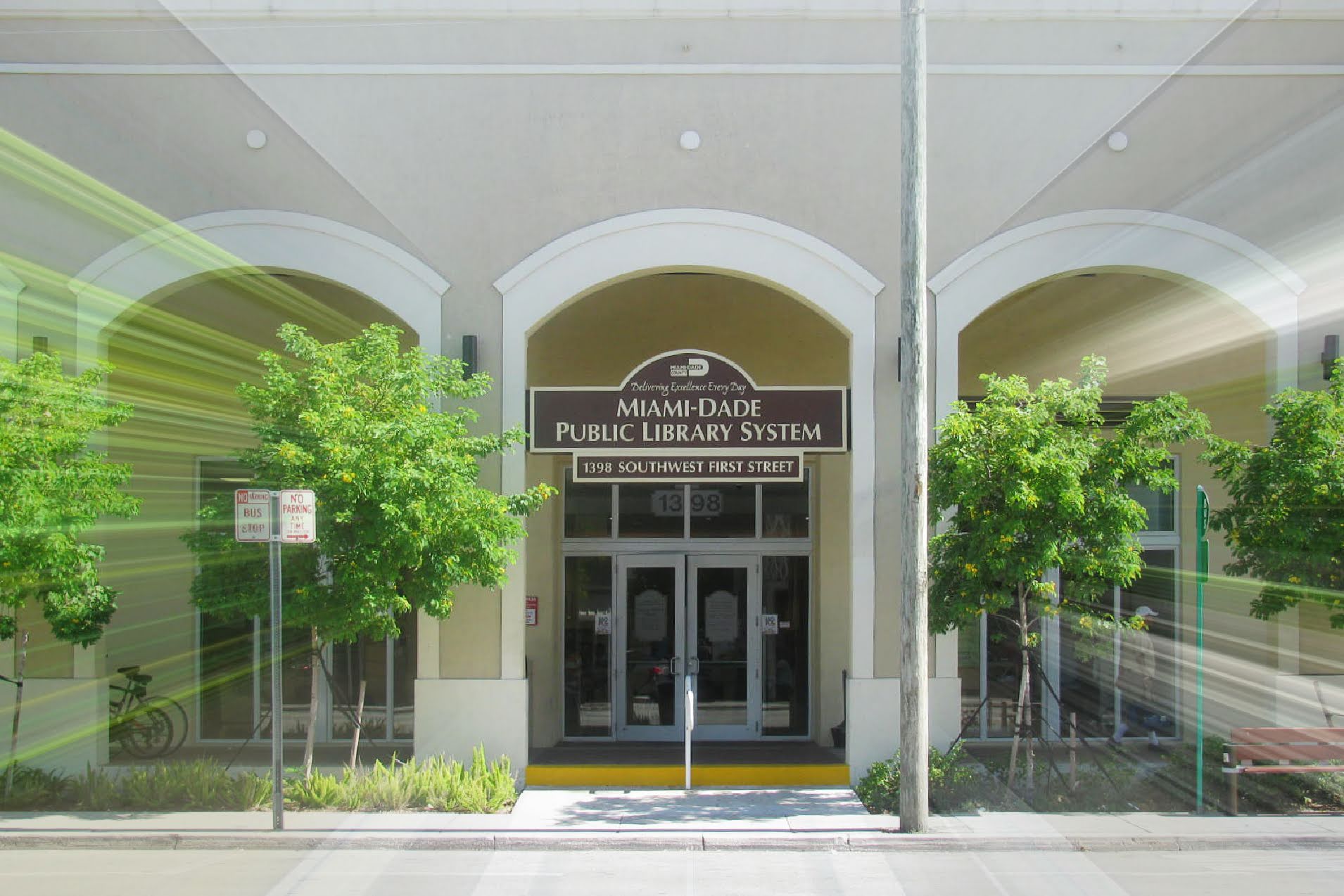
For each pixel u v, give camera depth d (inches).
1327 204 466.6
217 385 533.6
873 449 450.3
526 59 460.8
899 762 421.7
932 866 335.6
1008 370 558.9
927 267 457.1
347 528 381.4
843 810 402.0
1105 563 383.9
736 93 460.1
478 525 390.6
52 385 384.5
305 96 461.7
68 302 460.1
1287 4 463.5
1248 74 465.4
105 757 458.3
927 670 399.2
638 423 440.5
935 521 402.3
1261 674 494.3
